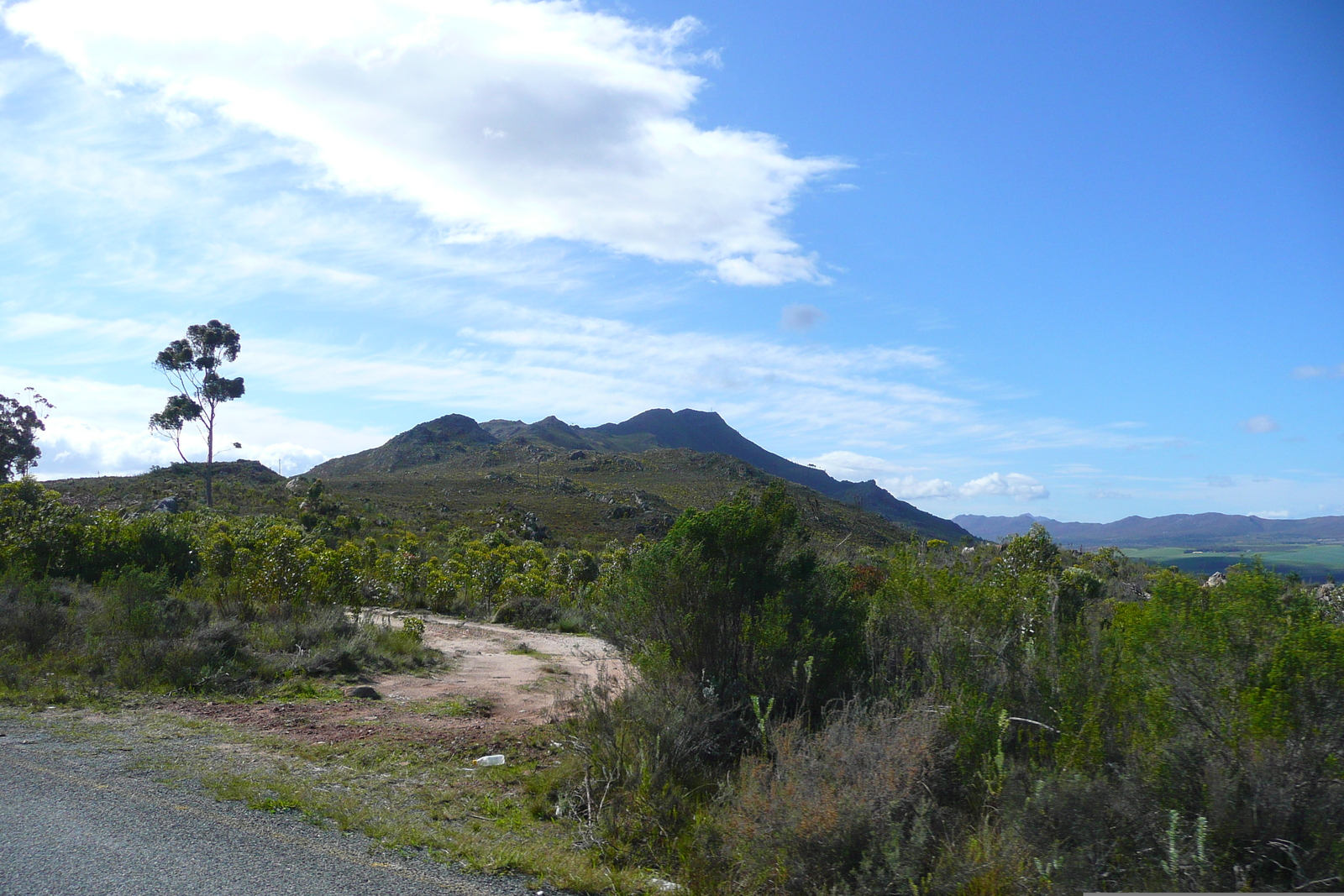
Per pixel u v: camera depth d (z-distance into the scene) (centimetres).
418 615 1977
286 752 658
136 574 1228
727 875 434
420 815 517
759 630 653
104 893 374
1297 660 426
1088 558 1140
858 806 421
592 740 609
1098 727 471
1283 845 389
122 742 667
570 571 2545
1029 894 378
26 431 5478
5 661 947
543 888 415
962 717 489
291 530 2044
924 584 722
